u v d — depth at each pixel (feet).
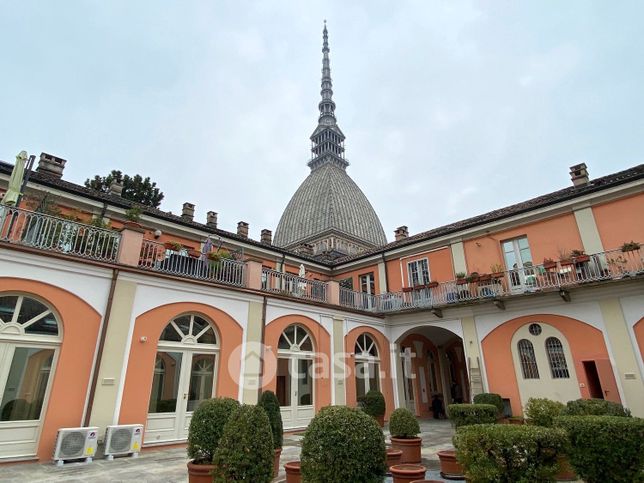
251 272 43.11
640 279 36.47
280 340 44.24
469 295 49.49
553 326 42.24
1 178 38.04
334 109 219.82
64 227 31.81
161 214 48.70
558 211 45.57
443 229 57.77
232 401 23.84
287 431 41.47
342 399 48.34
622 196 40.96
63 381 27.89
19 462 25.03
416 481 17.84
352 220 153.28
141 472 23.97
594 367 39.47
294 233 158.30
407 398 56.90
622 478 15.81
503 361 45.21
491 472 14.60
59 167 49.01
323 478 14.76
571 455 17.11
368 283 65.41
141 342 32.58
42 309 28.55
